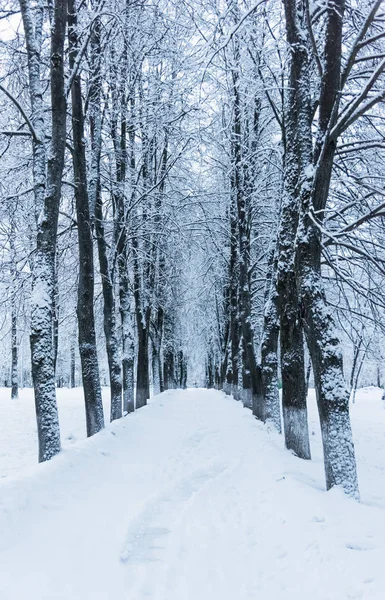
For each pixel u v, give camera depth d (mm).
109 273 14461
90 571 3939
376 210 7051
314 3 7457
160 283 22219
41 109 8789
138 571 3967
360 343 11375
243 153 15656
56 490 5848
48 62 11648
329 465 5938
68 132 13242
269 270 15242
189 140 15516
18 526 4688
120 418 12961
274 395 11945
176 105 14109
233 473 7324
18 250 13297
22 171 11820
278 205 14031
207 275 25375
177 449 9438
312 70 8680
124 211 15695
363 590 3465
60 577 3824
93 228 14133
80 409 20641
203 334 35625
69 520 5039
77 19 10562
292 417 8445
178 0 10406
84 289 10461
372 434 14805
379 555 3992
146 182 17297
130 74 13234
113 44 12211
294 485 6020
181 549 4371
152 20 12227
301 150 7113
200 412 16703
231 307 23406
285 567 3957
